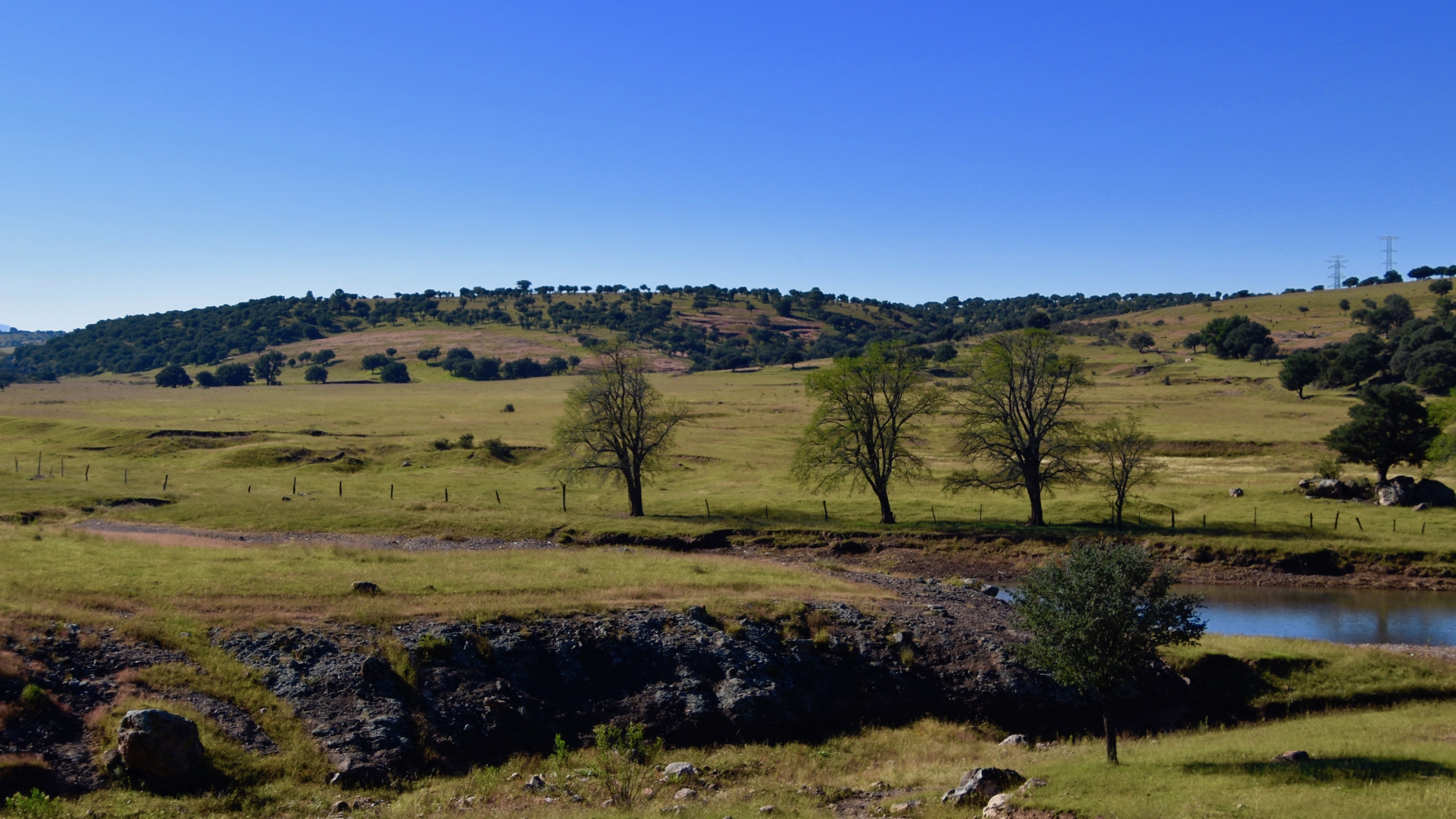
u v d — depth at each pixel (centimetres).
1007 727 2719
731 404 12588
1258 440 8156
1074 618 1950
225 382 19038
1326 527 5141
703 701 2528
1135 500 5894
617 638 2708
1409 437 5600
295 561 3347
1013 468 5441
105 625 2303
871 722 2661
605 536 5050
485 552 3975
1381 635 3628
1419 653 3247
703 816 1734
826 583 3516
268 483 6581
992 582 4553
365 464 7631
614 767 2091
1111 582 1981
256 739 2008
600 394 5741
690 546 5031
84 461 7412
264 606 2628
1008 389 5578
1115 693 2802
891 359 5638
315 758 1989
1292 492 5972
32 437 8562
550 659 2589
